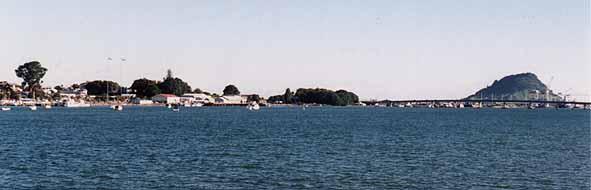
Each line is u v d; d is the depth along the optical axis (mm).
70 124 183625
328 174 70438
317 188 62219
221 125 180625
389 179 67438
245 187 62469
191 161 81125
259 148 99625
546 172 73188
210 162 80250
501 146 106812
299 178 67688
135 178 67188
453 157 87312
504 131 155750
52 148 98188
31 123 189875
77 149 96688
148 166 76125
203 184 63938
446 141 117250
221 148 99500
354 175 69875
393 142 113375
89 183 64125
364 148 100312
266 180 66438
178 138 122250
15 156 85688
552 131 157250
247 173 70938
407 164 79062
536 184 65312
